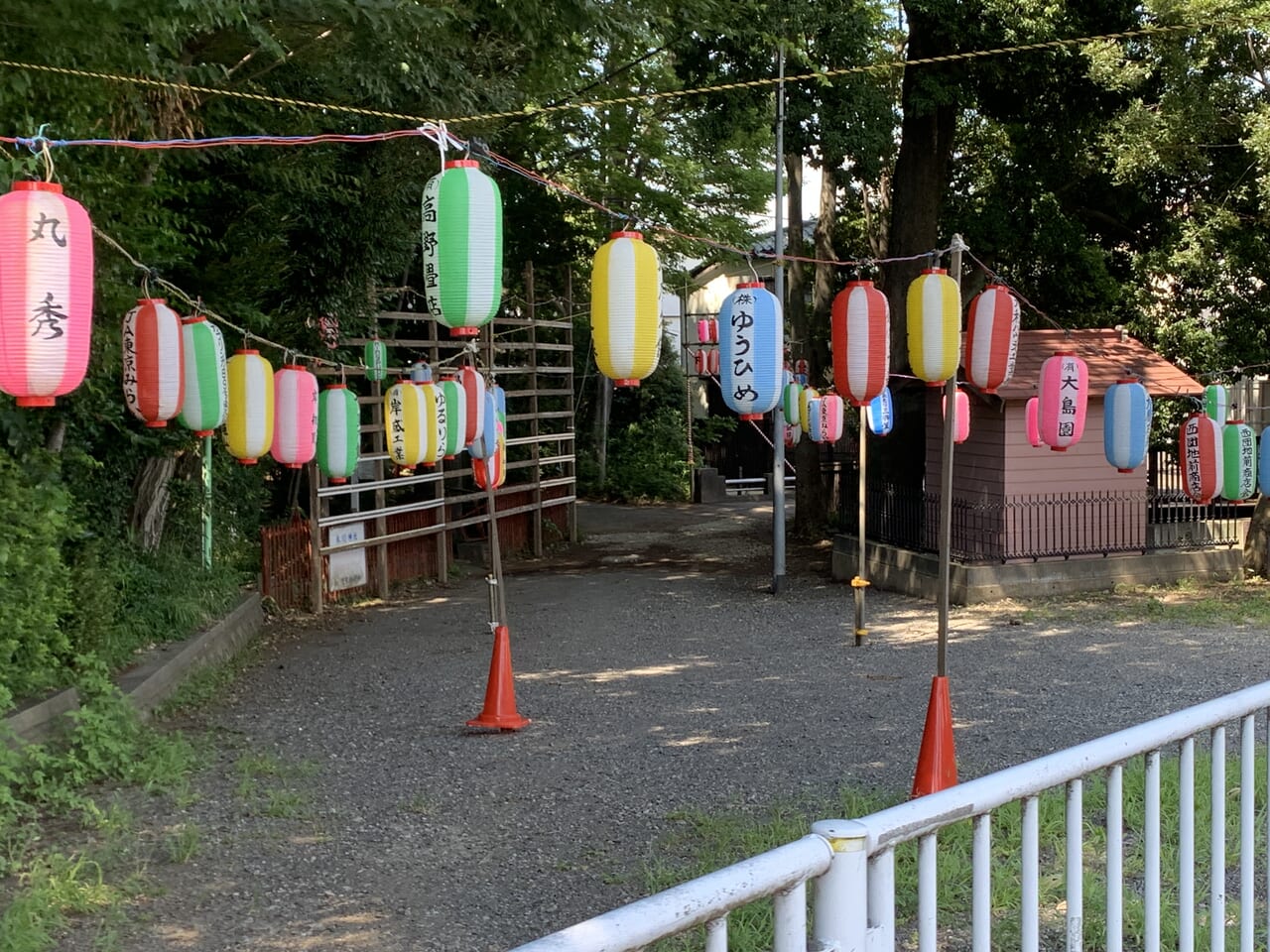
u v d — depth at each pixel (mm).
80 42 5938
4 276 3607
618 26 9297
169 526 11180
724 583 15102
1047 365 8773
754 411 6211
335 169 11859
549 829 5746
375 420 14125
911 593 13797
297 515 13672
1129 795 5602
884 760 6922
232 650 10469
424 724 8008
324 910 4715
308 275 12578
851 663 9945
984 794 2146
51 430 7938
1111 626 11320
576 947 1490
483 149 5250
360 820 5887
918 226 15492
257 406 6793
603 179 22141
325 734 7719
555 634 11672
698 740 7477
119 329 7387
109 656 8109
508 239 20516
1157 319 16250
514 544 18312
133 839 5512
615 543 19766
